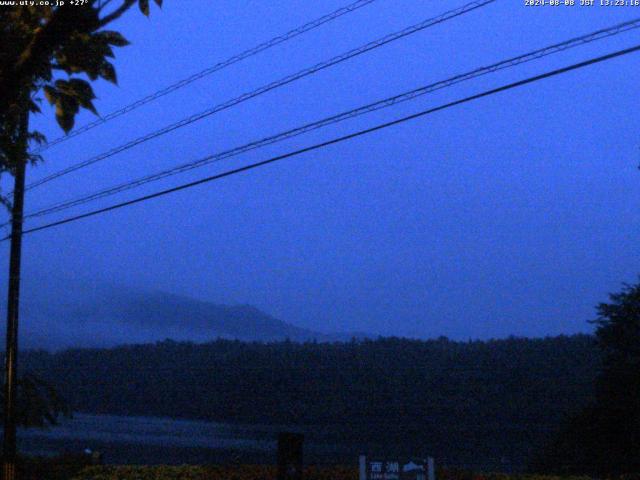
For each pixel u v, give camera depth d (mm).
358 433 35844
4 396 19188
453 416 36281
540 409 35094
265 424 42375
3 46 5105
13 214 18609
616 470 22281
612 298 24844
